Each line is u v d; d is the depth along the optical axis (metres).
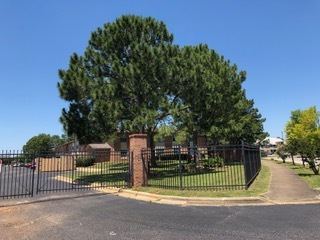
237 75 27.02
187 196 11.09
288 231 6.57
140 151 14.95
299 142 18.08
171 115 19.11
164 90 18.45
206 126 22.59
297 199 10.08
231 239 6.17
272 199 10.23
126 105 17.67
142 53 16.67
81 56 19.34
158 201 11.05
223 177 16.64
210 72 22.94
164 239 6.34
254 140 39.59
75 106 18.38
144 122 16.34
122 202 11.02
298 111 38.75
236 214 8.38
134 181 14.60
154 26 19.02
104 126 17.48
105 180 18.23
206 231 6.81
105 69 18.83
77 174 24.55
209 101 20.97
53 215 9.01
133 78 16.69
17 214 9.27
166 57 17.03
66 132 18.58
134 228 7.28
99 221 8.09
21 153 13.53
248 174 13.38
